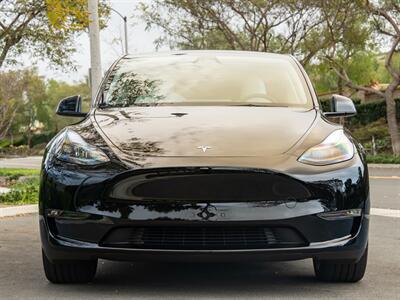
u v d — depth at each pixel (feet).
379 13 86.38
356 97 147.74
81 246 13.34
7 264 17.81
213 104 16.56
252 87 17.35
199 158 13.35
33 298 13.76
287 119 15.33
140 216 13.05
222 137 14.12
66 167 13.78
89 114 16.44
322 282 15.35
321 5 87.76
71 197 13.46
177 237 13.19
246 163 13.23
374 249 20.25
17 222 27.37
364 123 127.24
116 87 17.69
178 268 17.13
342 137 14.62
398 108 120.06
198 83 17.52
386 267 17.34
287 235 13.20
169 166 13.12
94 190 13.34
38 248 20.52
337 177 13.53
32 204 34.32
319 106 16.81
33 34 65.87
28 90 200.23
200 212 12.97
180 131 14.42
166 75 18.01
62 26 39.58
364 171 14.06
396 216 29.04
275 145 13.92
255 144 13.91
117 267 17.33
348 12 88.99
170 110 15.93
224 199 13.04
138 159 13.47
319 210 13.26
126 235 13.23
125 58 19.54
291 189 13.23
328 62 96.63
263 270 16.87
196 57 18.99
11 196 35.83
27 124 240.53
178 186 13.12
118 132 14.53
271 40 100.27
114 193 13.25
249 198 13.08
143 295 13.96
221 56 19.06
